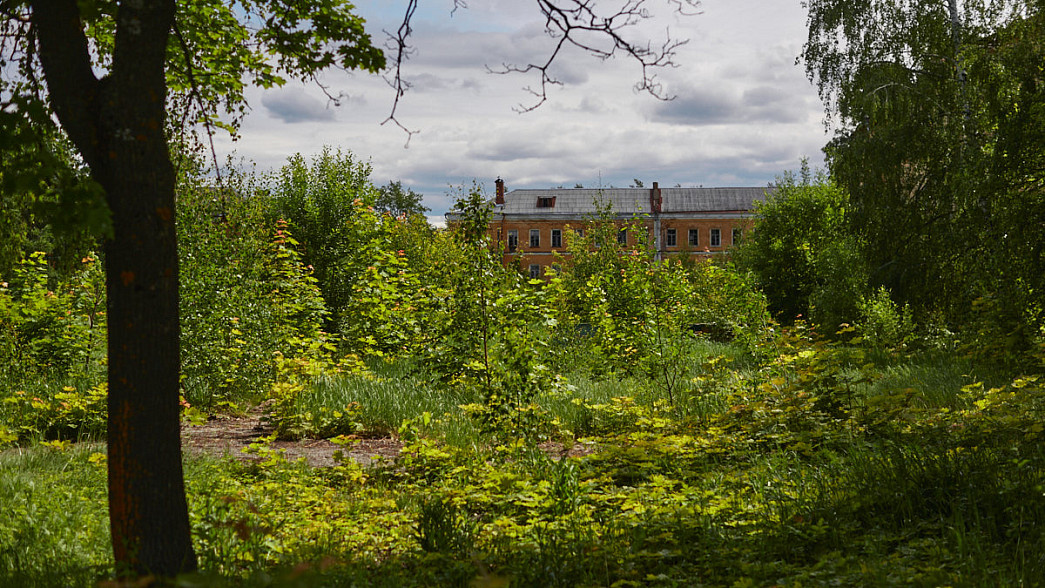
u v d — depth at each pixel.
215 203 11.48
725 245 62.38
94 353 12.52
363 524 5.98
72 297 12.60
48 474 6.86
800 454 8.09
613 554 5.08
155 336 4.02
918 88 19.34
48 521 5.34
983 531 5.12
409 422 9.45
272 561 4.84
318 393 11.55
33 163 3.98
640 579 4.71
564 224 62.50
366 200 22.70
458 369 10.96
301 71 6.51
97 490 6.46
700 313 22.70
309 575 2.49
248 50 6.86
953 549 4.82
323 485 7.32
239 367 12.12
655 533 5.49
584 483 6.70
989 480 5.79
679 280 14.69
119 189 3.97
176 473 4.11
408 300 15.40
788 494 6.26
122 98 3.98
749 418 9.37
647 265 14.84
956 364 13.98
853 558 4.69
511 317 10.80
